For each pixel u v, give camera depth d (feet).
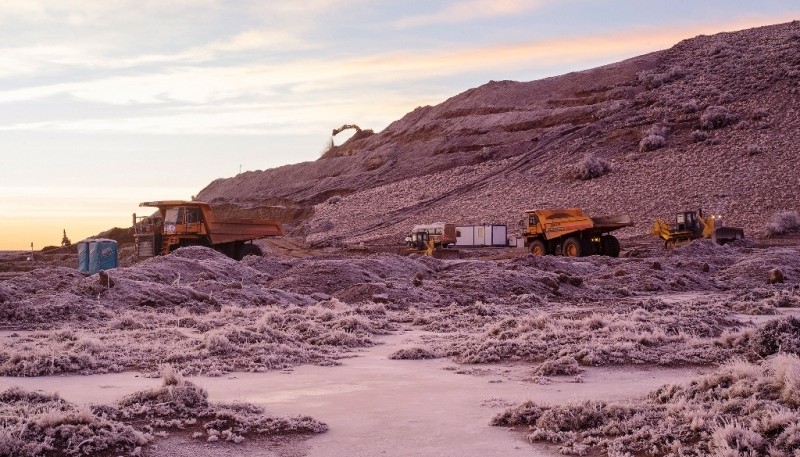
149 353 56.49
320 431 33.71
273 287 111.86
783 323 50.98
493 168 410.72
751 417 29.27
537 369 49.06
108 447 29.43
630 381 45.29
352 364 53.62
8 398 34.94
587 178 350.64
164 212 184.85
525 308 92.22
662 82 455.63
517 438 32.58
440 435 33.14
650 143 364.79
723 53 472.44
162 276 112.16
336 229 374.63
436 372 49.83
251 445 31.58
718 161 328.49
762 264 138.41
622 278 123.75
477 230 248.11
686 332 62.23
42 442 28.60
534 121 468.75
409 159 496.23
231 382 46.03
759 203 281.74
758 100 380.99
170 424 33.68
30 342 61.41
